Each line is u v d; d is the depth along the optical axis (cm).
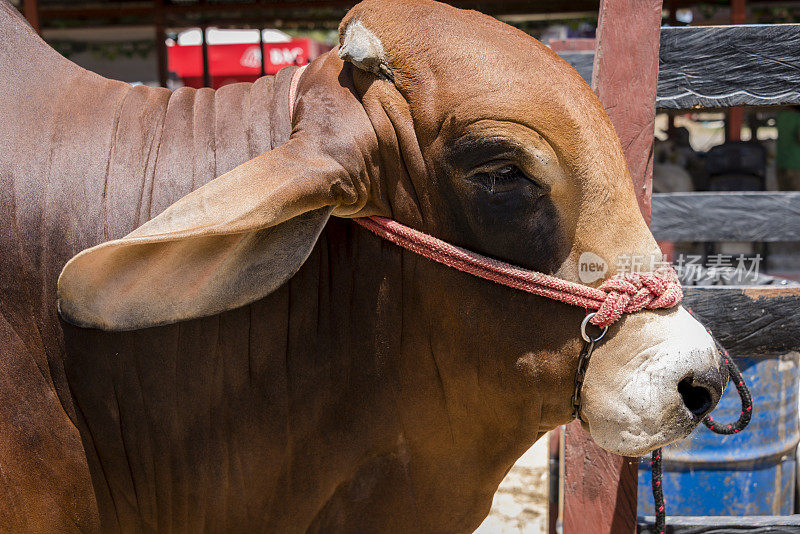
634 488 264
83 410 193
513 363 190
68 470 194
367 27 188
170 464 200
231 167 199
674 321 182
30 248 190
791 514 331
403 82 183
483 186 180
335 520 212
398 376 201
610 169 181
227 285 181
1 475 187
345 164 180
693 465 311
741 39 260
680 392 182
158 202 196
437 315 194
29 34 212
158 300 178
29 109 199
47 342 190
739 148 601
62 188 193
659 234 292
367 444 205
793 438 328
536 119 175
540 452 358
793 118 744
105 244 156
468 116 176
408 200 188
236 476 204
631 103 257
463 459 210
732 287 267
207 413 199
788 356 318
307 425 202
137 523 206
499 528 352
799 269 635
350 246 199
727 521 278
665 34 260
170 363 194
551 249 182
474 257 185
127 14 906
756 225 289
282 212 165
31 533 193
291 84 207
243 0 873
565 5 861
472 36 183
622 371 181
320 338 200
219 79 1112
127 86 215
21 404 189
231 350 197
